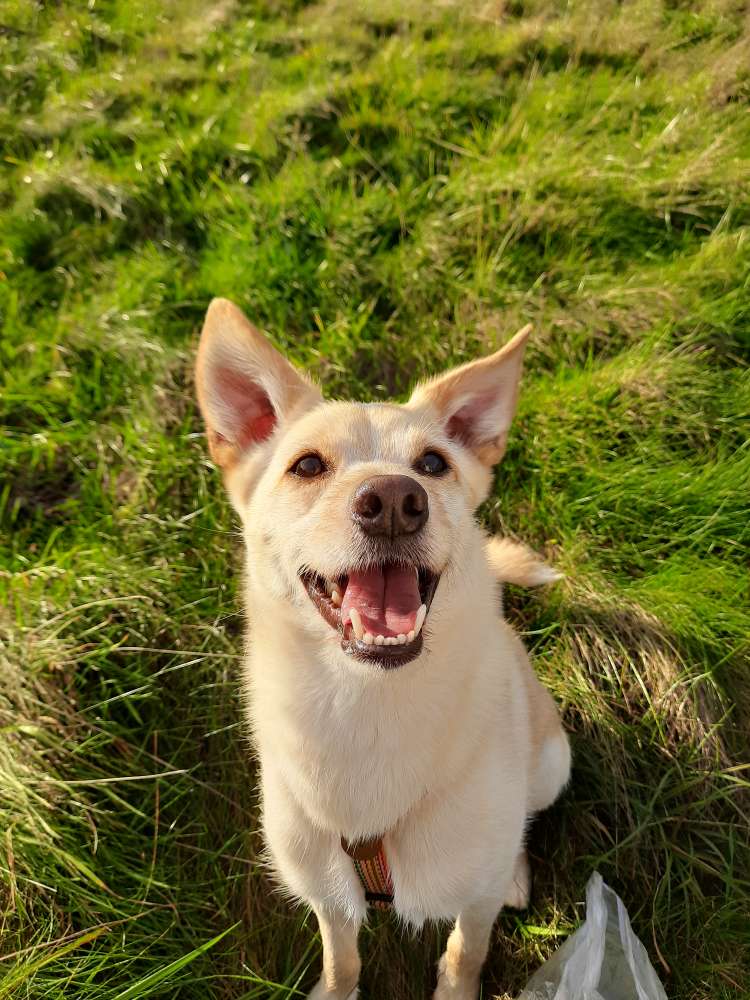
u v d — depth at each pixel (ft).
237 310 1.56
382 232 3.04
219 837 2.05
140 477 2.54
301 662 1.41
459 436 1.71
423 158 3.24
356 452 1.44
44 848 1.89
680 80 3.31
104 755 2.08
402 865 1.51
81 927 1.86
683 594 2.24
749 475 2.34
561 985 1.69
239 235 3.02
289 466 1.46
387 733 1.39
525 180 2.98
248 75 3.74
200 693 2.20
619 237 2.91
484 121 3.37
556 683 2.21
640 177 2.95
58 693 2.10
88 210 3.22
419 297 2.86
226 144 3.37
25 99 3.74
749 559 2.31
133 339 2.81
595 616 2.27
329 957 1.77
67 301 2.97
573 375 2.66
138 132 3.50
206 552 2.43
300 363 2.73
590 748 2.12
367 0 4.04
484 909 1.62
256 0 4.20
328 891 1.59
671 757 2.07
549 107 3.27
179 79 3.75
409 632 1.26
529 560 2.05
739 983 1.81
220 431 1.61
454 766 1.43
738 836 1.98
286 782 1.50
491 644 1.50
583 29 3.56
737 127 3.02
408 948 1.96
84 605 2.23
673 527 2.38
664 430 2.49
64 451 2.68
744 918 1.88
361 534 1.27
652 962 1.87
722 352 2.62
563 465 2.50
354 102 3.46
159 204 3.19
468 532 1.45
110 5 4.26
